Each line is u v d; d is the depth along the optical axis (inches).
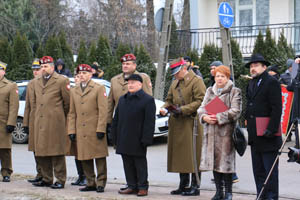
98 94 301.0
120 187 319.6
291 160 240.4
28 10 1186.0
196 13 793.6
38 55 739.4
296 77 366.3
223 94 263.0
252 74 258.4
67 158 448.8
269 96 250.5
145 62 683.4
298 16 745.6
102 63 715.4
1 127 329.4
